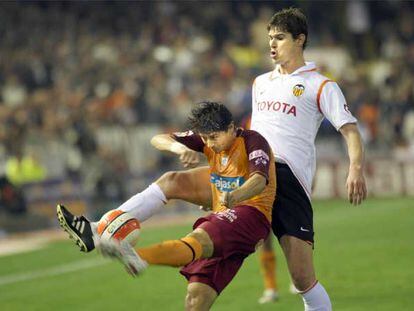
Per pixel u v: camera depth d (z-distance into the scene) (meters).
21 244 56.47
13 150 67.00
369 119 86.44
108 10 102.75
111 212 22.75
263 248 35.81
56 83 84.44
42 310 37.06
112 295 39.22
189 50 96.50
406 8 118.19
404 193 80.38
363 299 35.81
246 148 23.98
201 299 23.47
